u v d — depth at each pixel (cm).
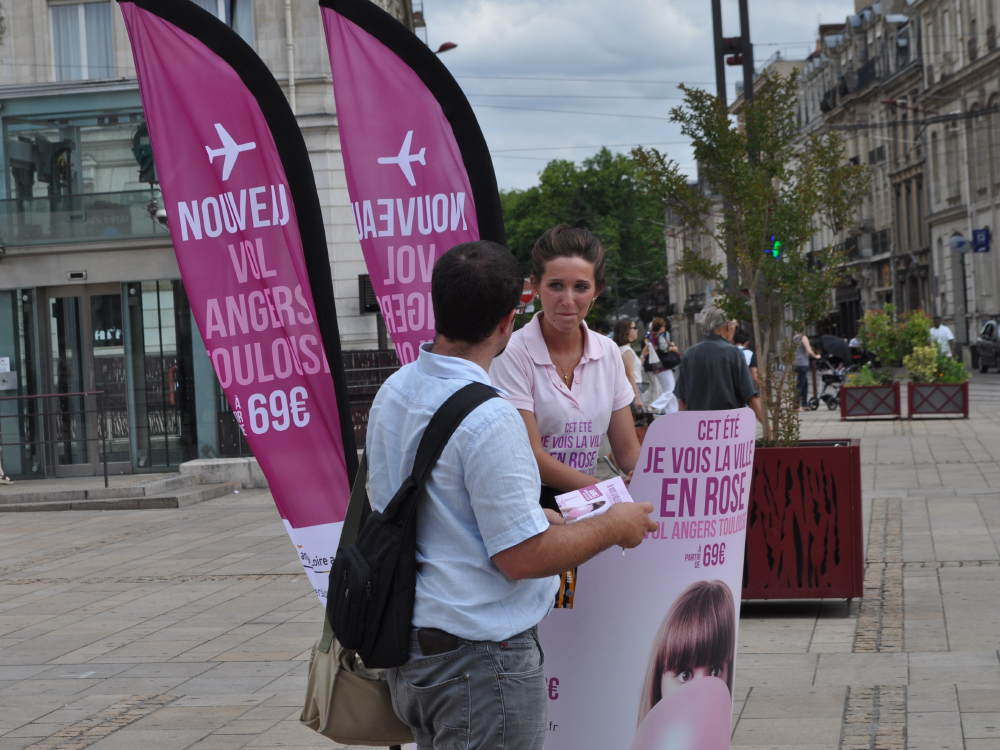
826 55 6475
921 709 466
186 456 1631
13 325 1662
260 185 452
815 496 641
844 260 736
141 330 1641
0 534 1216
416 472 248
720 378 768
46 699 558
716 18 1498
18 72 2191
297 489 461
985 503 1002
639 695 325
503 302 256
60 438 1652
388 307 466
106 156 1652
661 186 756
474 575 247
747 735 448
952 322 5075
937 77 5097
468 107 464
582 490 266
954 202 5016
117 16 2178
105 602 806
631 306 9788
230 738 482
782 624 629
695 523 322
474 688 245
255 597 795
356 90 462
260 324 457
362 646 248
